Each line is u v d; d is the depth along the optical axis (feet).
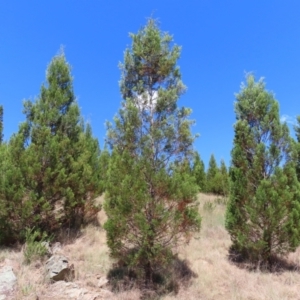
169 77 24.97
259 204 24.25
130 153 21.63
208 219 35.37
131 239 19.77
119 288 19.74
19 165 26.84
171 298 18.95
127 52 25.27
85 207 32.30
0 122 65.36
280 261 25.66
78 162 29.66
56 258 21.59
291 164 25.62
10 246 26.09
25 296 17.72
